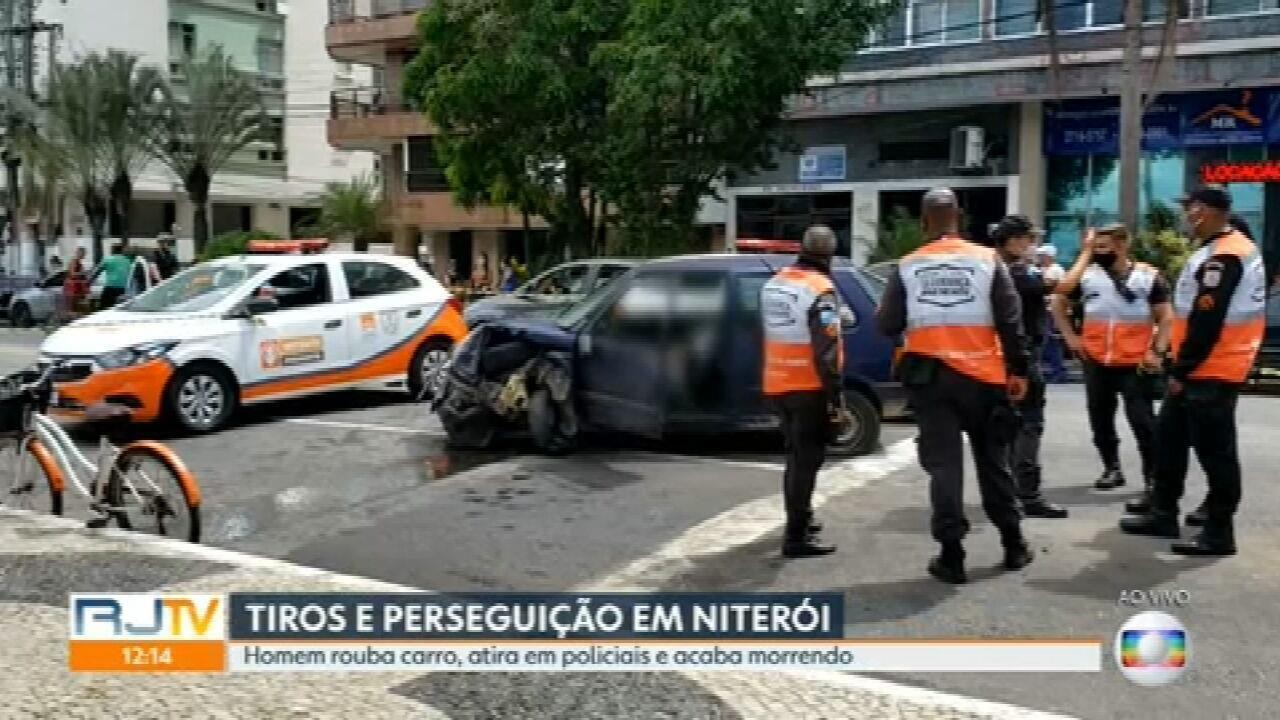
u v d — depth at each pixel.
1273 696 4.30
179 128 32.06
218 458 9.24
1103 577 5.68
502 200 21.36
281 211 45.53
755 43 17.03
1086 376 7.55
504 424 9.27
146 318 10.60
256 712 4.11
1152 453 7.10
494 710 4.13
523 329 9.10
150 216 41.62
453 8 19.69
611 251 20.73
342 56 34.72
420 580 5.96
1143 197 20.36
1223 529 6.01
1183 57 19.14
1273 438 9.79
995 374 5.59
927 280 5.59
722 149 18.33
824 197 23.86
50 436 7.09
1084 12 20.11
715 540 6.49
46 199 35.94
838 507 7.17
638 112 17.25
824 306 5.88
